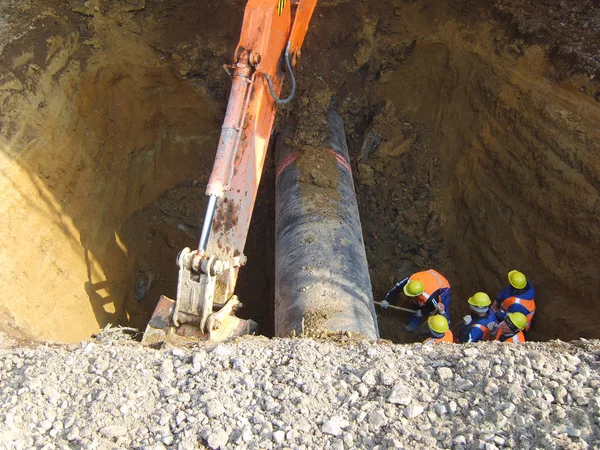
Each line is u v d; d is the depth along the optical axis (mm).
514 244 9328
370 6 10156
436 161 10680
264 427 4285
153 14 9664
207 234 5629
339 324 6145
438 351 5141
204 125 10398
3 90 7770
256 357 5031
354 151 10570
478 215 9977
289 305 6586
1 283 6734
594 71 8445
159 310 6000
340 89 10266
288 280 6926
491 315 8367
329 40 10148
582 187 8344
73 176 8375
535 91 8938
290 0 6762
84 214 8516
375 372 4762
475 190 10062
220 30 9805
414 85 10602
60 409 4559
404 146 10570
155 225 10148
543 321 8711
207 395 4520
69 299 7758
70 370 4930
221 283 6133
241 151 6270
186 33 9727
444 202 10594
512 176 9359
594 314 8156
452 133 10414
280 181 8766
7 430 4312
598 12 9266
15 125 7586
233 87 6004
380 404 4477
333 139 9398
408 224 10648
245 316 9703
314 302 6461
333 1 10203
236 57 6098
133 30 9484
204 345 5457
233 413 4426
